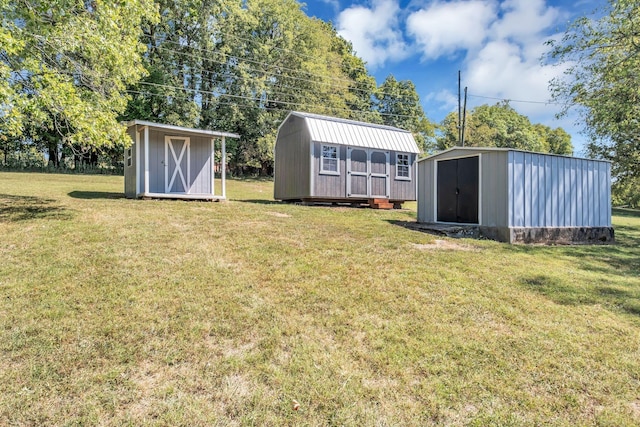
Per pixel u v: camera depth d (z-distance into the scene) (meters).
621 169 14.46
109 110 7.50
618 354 2.99
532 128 43.69
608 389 2.52
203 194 11.48
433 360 2.81
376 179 13.47
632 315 3.83
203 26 23.98
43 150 22.62
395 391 2.44
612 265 6.11
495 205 7.90
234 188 19.83
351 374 2.60
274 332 3.14
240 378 2.51
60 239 5.38
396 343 3.04
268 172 29.94
